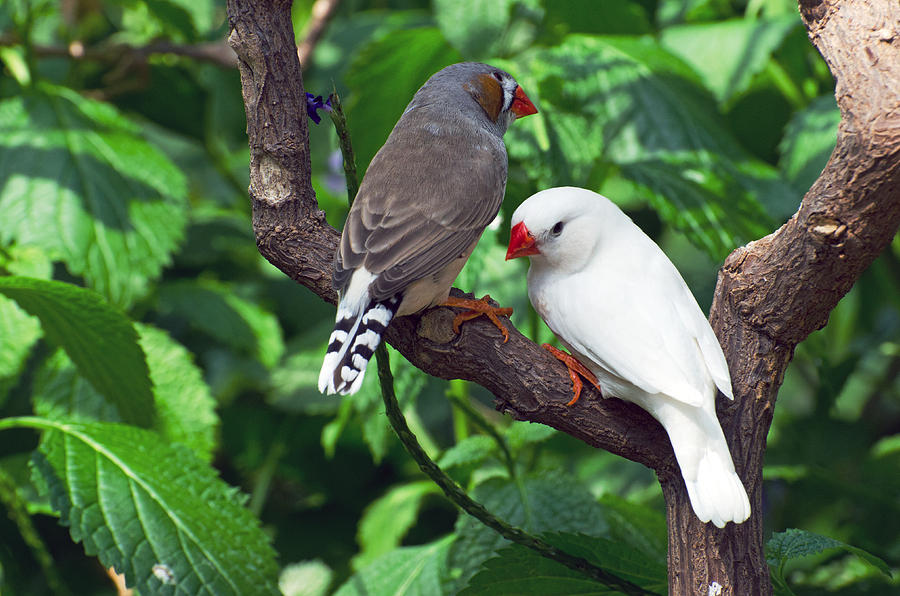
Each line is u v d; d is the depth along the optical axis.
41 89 9.33
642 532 7.51
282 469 10.60
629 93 8.58
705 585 4.68
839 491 8.61
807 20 4.57
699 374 4.69
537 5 8.62
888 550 8.49
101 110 9.42
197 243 11.23
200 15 11.99
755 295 4.76
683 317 4.91
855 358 9.20
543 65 8.62
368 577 7.35
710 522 4.68
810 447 9.29
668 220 7.76
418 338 5.24
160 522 6.41
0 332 8.20
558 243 5.20
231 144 12.88
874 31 4.26
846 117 4.24
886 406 11.27
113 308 6.82
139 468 6.70
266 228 5.39
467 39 8.17
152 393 7.45
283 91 5.18
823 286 4.55
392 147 6.02
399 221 5.47
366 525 8.48
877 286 11.05
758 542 4.75
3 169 8.69
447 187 5.67
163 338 8.57
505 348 5.10
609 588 5.65
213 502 6.70
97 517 6.30
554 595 5.85
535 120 8.23
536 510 7.01
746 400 4.82
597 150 8.24
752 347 4.83
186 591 6.15
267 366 10.20
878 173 4.13
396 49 8.84
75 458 6.62
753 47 9.43
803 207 4.48
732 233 7.80
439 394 10.09
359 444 10.59
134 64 10.82
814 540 5.57
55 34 12.41
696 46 9.70
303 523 10.14
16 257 8.47
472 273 7.30
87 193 8.67
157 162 9.23
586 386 5.09
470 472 7.54
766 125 10.54
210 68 12.61
